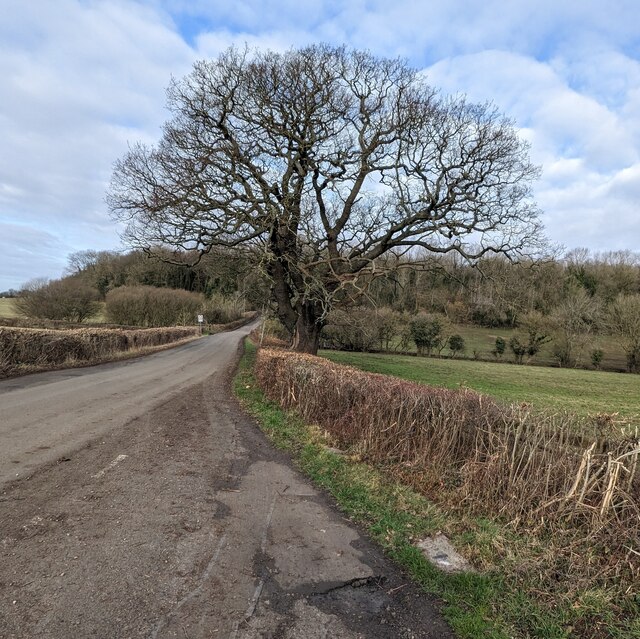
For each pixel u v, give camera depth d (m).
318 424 8.23
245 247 17.81
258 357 15.60
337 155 18.27
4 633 2.64
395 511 4.84
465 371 30.91
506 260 17.70
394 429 6.32
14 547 3.63
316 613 3.09
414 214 17.69
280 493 5.32
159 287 61.09
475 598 3.35
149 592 3.16
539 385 25.58
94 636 2.67
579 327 41.78
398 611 3.18
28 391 10.93
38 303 47.41
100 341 20.03
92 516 4.30
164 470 5.80
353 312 31.09
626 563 3.49
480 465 4.98
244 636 2.79
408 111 17.08
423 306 45.03
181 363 21.39
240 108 17.00
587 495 4.08
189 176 16.16
